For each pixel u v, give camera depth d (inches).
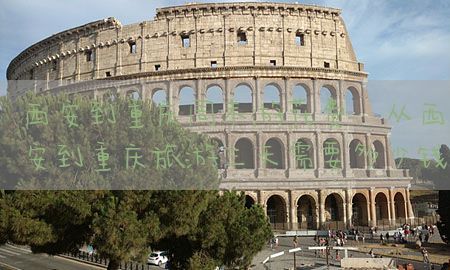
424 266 2372.0
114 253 1061.1
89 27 4084.6
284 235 3412.9
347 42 4055.1
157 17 3890.3
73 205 1090.1
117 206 1101.7
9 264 2620.6
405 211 3865.7
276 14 3836.1
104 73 3978.8
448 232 3041.3
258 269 2271.2
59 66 4266.7
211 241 1275.8
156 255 2559.1
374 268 2095.2
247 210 1473.9
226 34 3786.9
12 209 1087.0
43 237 1103.6
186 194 1167.0
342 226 3553.2
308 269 2250.2
